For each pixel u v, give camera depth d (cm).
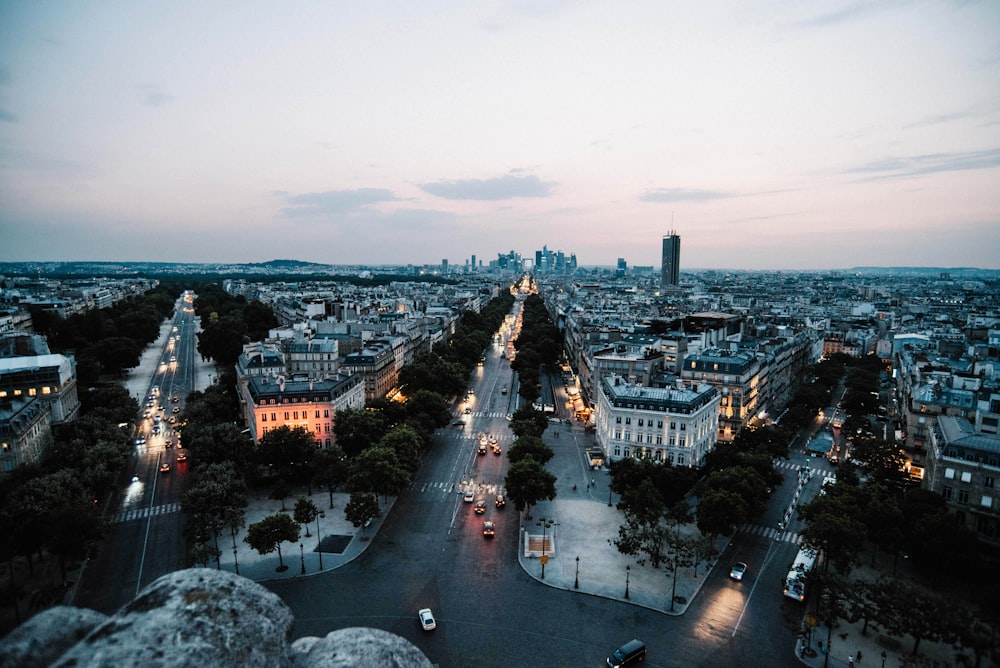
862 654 14012
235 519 18000
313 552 18238
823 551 16988
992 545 17275
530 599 15950
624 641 14300
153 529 19612
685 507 18750
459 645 13988
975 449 18112
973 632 12838
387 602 15662
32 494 17275
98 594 15788
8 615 14900
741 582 17050
